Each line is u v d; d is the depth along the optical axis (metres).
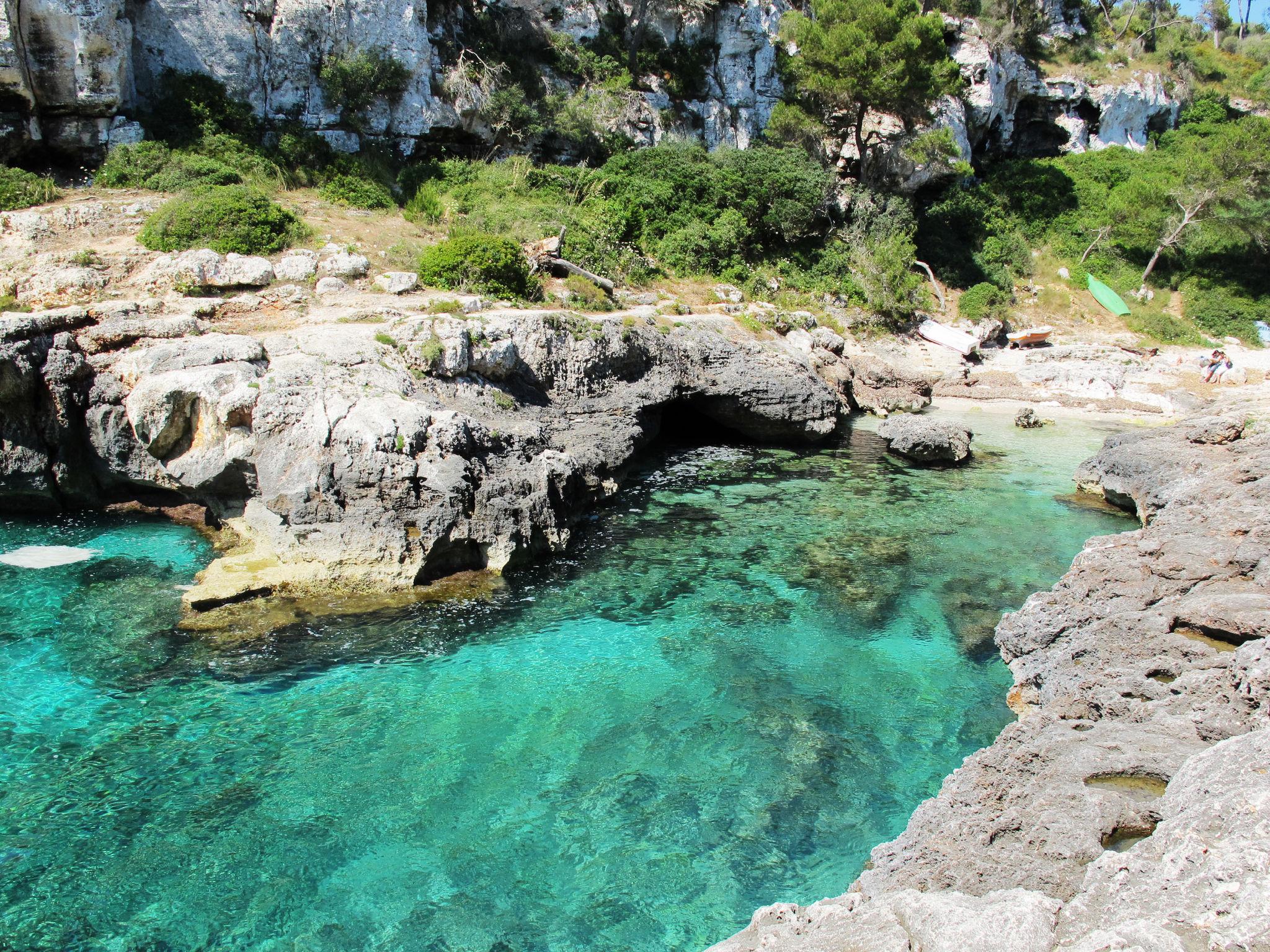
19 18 24.30
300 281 21.56
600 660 13.09
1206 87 62.50
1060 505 20.39
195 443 16.20
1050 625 12.23
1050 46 58.22
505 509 15.68
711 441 26.66
